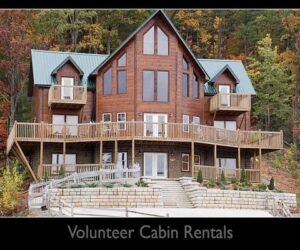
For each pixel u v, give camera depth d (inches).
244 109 1902.1
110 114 1870.1
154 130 1792.6
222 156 1923.0
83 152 1855.3
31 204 1380.4
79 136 1774.1
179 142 1782.7
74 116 1894.7
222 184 1637.6
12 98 2315.5
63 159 1766.7
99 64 1942.7
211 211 1417.3
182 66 1908.2
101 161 1745.8
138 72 1850.4
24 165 1924.2
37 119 1915.6
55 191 1441.9
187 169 1831.9
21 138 1748.3
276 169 2320.4
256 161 1952.5
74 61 1910.7
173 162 1813.5
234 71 2091.5
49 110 1879.9
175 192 1584.6
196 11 2714.1
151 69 1863.9
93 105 1919.3
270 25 2743.6
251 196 1545.3
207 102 1963.6
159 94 1860.2
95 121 1895.9
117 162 1724.9
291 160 2369.6
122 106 1857.8
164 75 1871.3
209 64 2095.2
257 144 1851.6
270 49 2544.3
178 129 1766.7
